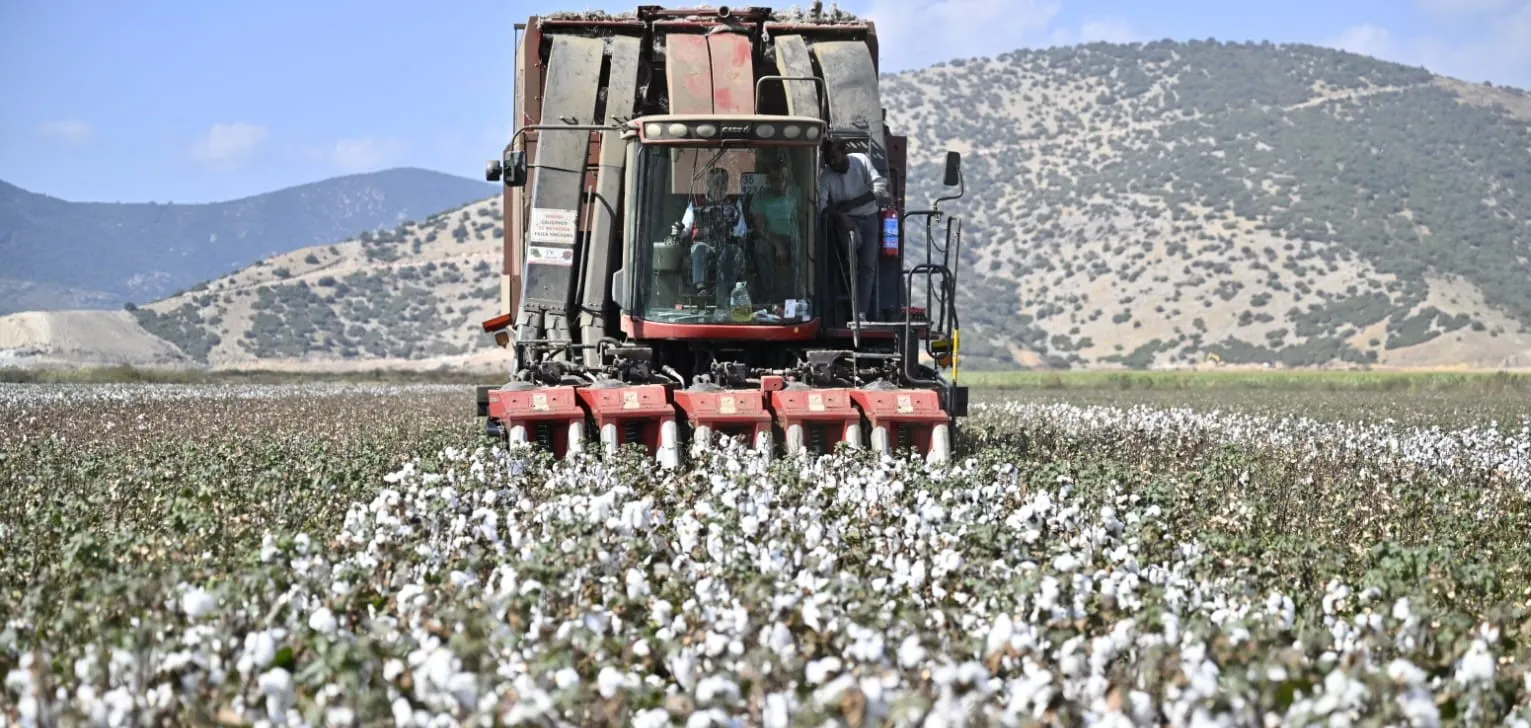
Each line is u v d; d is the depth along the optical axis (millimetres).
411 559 9906
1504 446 28219
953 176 19531
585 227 19484
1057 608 8320
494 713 6289
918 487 12883
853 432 17094
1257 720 6480
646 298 18625
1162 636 7582
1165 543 11453
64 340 163500
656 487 13531
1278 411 43625
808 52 19578
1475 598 10391
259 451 19469
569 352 19312
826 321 19109
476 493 12336
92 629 8180
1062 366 181250
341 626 7988
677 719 6609
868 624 7695
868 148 19188
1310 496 17547
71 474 16703
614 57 19359
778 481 13094
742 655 7418
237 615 7773
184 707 6754
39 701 6656
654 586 9344
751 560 9586
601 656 7371
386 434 25125
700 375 18203
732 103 18781
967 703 6172
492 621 7547
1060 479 14031
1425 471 21141
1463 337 172875
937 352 19438
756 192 18484
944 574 9578
